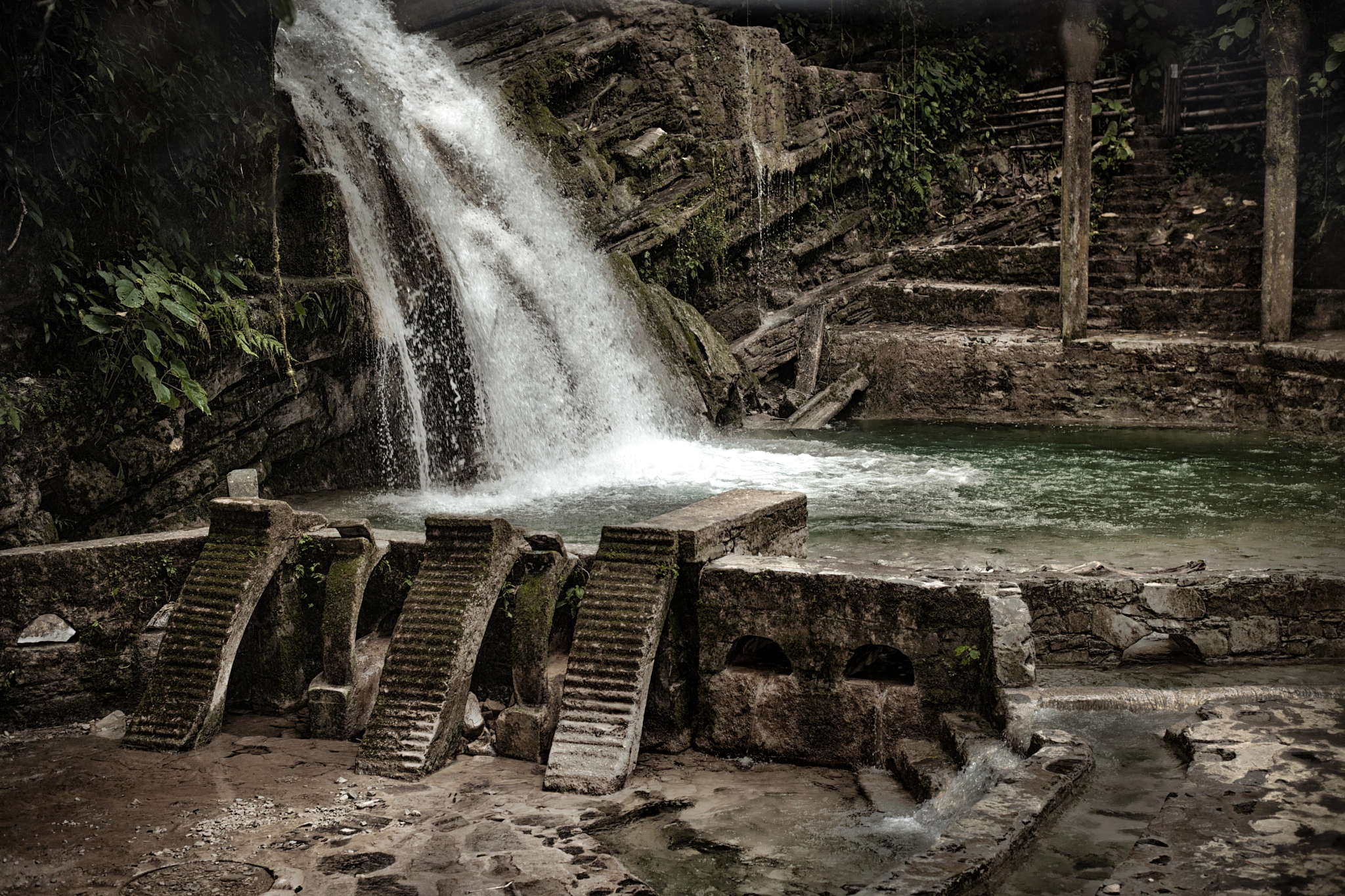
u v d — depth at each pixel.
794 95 17.38
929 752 6.12
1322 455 12.03
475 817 5.74
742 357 15.48
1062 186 15.19
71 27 7.88
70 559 7.15
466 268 11.51
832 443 13.45
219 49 9.33
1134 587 6.51
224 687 6.89
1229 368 14.34
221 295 9.03
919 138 19.06
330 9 12.88
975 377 15.65
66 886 5.03
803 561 6.80
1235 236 16.80
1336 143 15.39
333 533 7.42
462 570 6.78
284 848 5.37
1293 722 5.28
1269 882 3.88
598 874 5.08
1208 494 10.11
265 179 9.88
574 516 9.32
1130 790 4.93
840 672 6.49
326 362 10.32
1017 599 6.20
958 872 4.20
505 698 7.08
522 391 11.66
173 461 8.73
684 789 6.18
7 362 7.86
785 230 17.38
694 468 11.62
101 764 6.46
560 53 14.72
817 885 5.06
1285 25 13.59
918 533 8.71
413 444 10.91
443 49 14.49
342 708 6.91
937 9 19.66
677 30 15.70
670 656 6.64
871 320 17.67
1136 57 18.78
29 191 7.83
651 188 15.25
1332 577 6.49
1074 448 12.86
